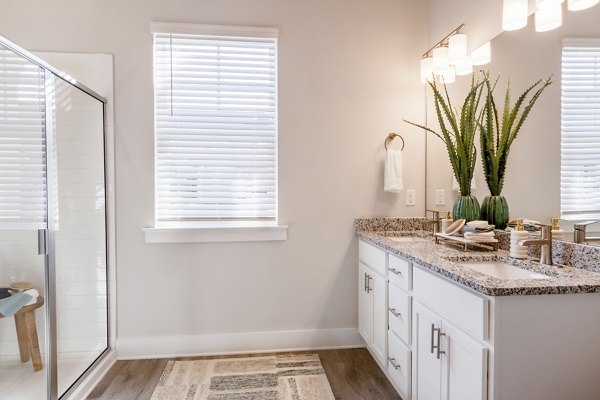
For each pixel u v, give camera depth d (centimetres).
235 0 254
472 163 212
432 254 176
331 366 238
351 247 267
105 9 246
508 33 189
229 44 256
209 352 257
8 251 192
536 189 171
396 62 267
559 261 157
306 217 263
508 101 188
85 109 233
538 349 120
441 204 255
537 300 120
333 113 263
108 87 246
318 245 264
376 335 228
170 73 252
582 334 122
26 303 190
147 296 253
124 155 248
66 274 219
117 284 250
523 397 120
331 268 266
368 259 243
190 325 256
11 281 192
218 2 252
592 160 143
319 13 260
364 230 262
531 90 173
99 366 227
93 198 241
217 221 262
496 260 170
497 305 118
